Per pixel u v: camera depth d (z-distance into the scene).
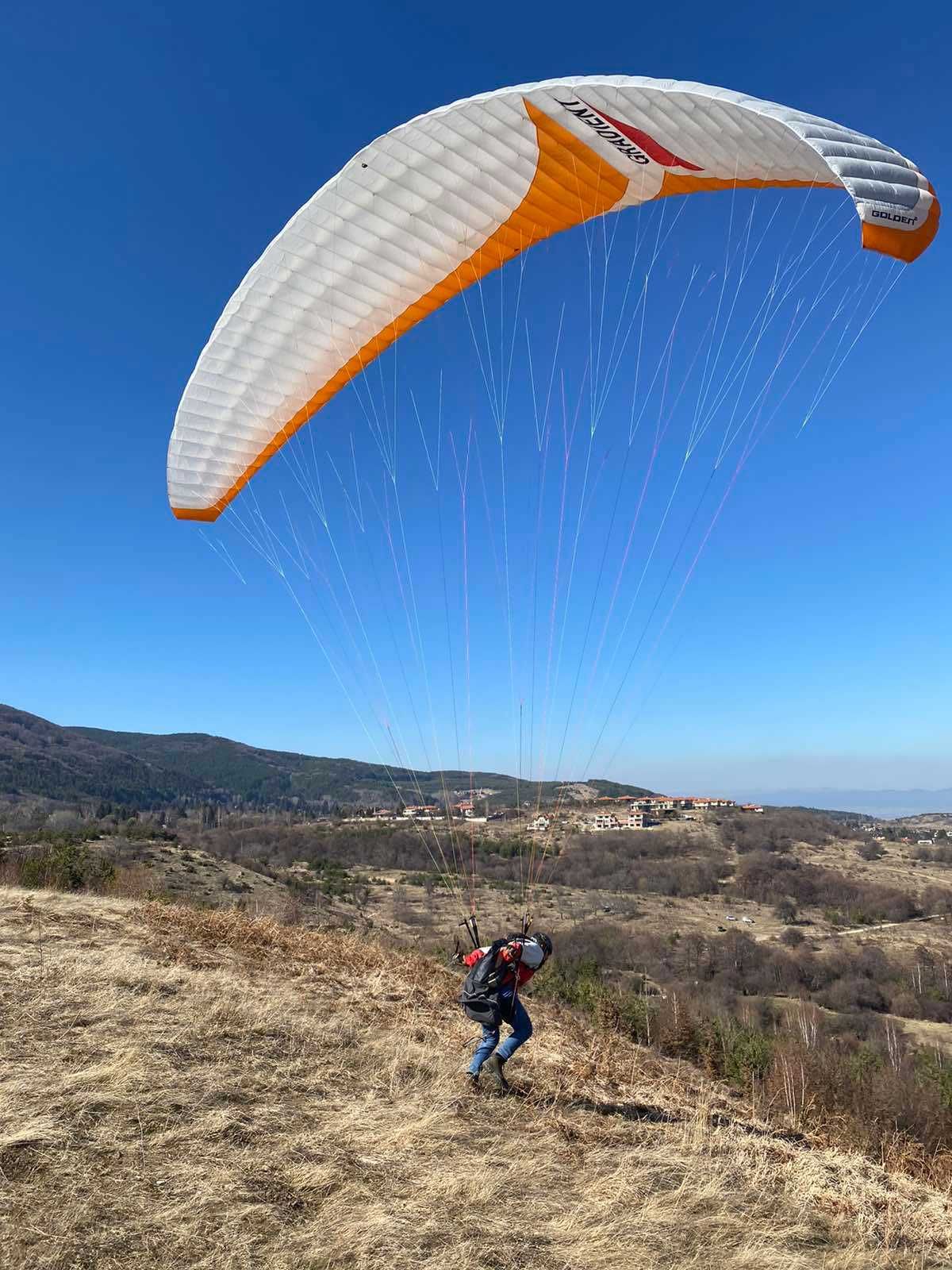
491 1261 4.46
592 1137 6.45
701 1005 28.30
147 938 10.07
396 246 7.74
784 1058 13.92
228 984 8.48
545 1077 7.81
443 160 7.02
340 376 9.06
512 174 7.25
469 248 8.05
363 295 8.14
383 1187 5.00
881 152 5.41
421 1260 4.33
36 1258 3.79
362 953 12.08
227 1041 6.86
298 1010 8.17
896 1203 6.62
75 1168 4.54
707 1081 11.60
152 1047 6.33
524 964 7.05
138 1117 5.23
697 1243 5.11
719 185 7.21
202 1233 4.21
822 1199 6.23
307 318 8.12
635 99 6.19
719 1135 7.14
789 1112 10.09
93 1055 6.01
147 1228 4.16
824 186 6.44
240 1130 5.36
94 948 9.08
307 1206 4.66
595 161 7.02
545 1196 5.31
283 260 7.59
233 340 8.09
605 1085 8.25
